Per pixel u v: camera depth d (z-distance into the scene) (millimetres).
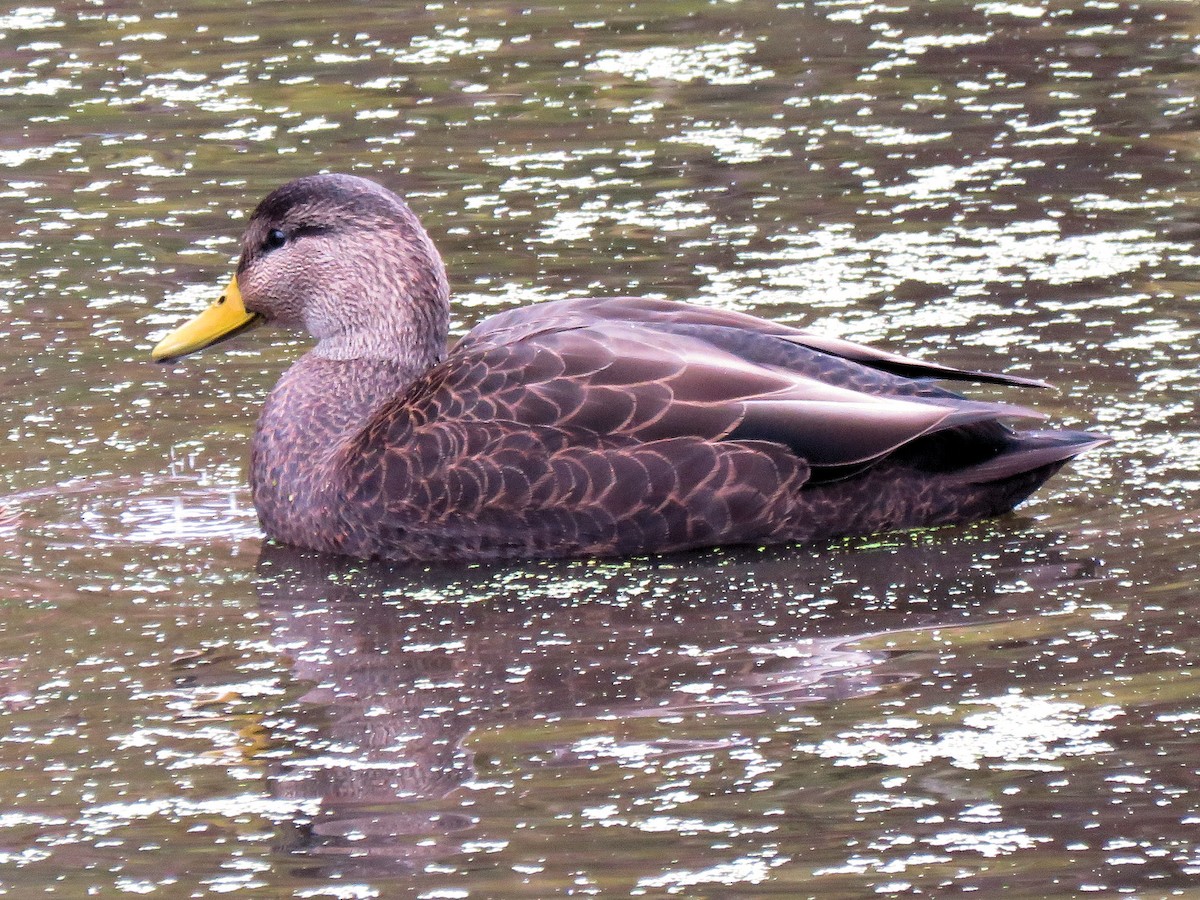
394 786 8609
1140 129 19422
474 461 11312
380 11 24156
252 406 13820
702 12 24031
